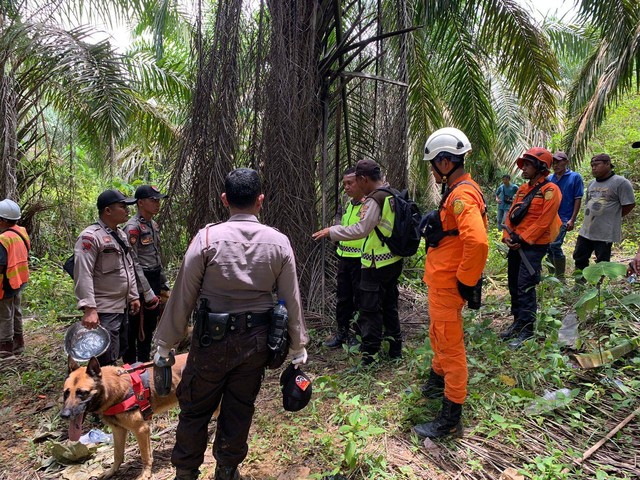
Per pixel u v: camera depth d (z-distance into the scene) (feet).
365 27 17.37
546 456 8.54
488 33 21.79
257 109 15.72
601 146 38.19
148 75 29.60
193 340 7.02
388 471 8.43
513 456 8.65
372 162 12.31
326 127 17.42
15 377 13.69
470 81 24.14
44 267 23.58
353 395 11.32
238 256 6.94
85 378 7.93
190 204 16.14
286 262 7.24
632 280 13.43
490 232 28.50
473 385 10.99
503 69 22.85
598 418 9.50
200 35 16.15
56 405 11.92
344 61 18.47
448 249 9.02
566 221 19.15
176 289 7.11
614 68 22.13
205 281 7.04
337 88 17.69
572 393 9.75
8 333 15.16
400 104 17.92
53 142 26.22
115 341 10.96
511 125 37.06
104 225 10.98
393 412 10.20
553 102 22.59
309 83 16.14
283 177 15.65
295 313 7.36
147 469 8.65
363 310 12.53
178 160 16.30
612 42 20.80
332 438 9.52
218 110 15.60
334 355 14.01
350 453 8.31
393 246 11.88
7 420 11.34
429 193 36.76
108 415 8.38
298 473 8.58
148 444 8.66
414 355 12.49
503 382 10.84
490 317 16.16
